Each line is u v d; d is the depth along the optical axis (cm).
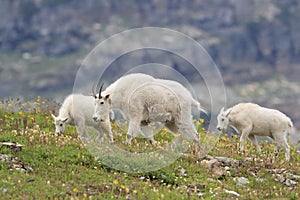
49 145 3034
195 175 2872
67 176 2661
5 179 2523
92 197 2434
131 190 2586
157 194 2519
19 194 2394
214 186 2772
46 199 2373
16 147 2873
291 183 2953
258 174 3011
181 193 2631
